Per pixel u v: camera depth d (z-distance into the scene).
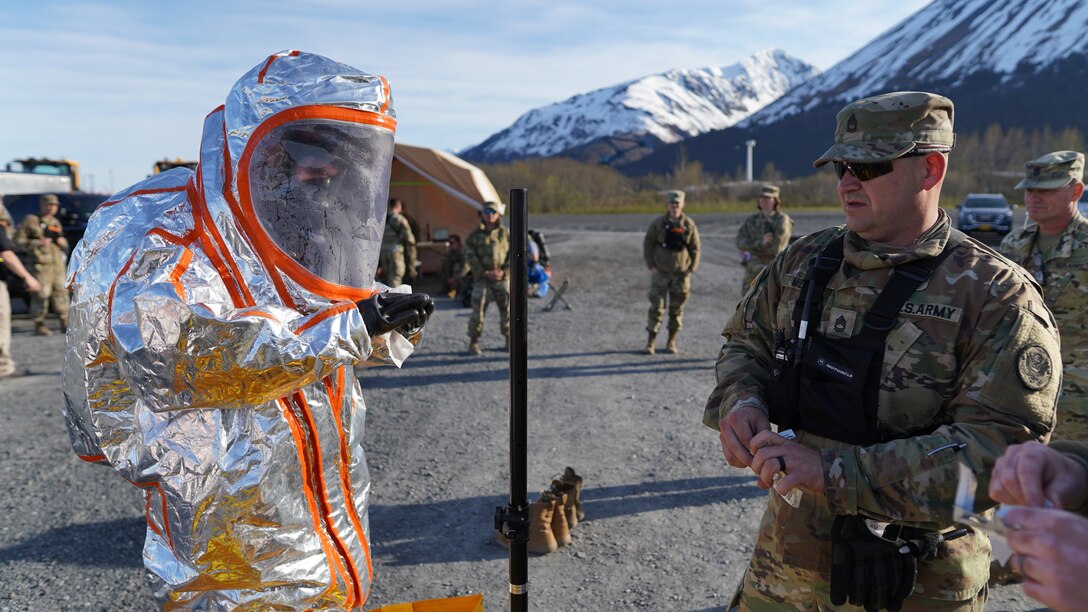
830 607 1.92
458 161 13.41
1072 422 3.79
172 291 1.60
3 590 3.41
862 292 1.87
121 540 3.90
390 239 10.57
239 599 1.82
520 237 2.16
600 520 4.11
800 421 1.93
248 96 1.80
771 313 2.13
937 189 1.84
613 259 17.95
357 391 2.10
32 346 9.01
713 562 3.64
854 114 1.85
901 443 1.67
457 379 7.06
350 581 1.98
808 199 52.03
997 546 1.09
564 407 6.15
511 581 2.31
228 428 1.75
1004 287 1.71
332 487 1.94
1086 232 3.86
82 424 1.90
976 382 1.67
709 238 23.67
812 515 1.94
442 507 4.27
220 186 1.79
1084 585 0.94
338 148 1.82
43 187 16.50
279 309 1.67
